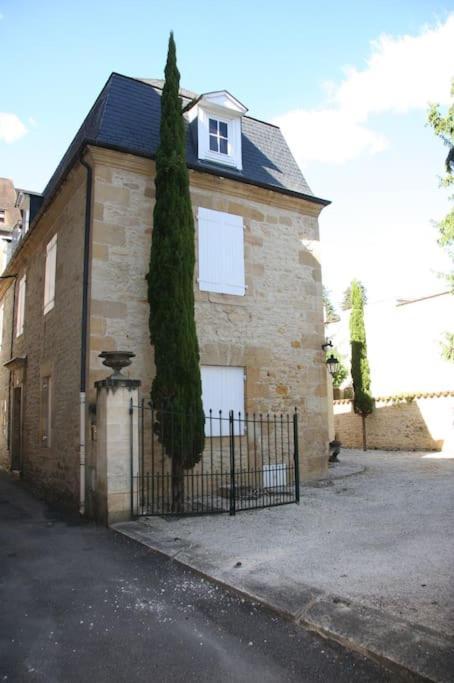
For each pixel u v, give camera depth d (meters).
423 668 2.68
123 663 2.98
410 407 16.91
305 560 4.67
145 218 8.65
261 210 10.14
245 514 6.87
